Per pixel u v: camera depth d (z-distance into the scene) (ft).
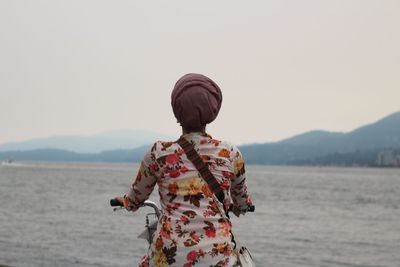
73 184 242.17
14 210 108.78
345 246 68.74
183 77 10.35
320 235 80.43
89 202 134.41
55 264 48.83
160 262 9.76
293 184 303.89
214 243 9.62
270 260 56.03
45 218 93.91
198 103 10.05
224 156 10.09
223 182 10.00
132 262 51.19
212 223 9.75
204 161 9.99
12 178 302.04
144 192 10.45
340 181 383.86
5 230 74.74
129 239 67.15
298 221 102.17
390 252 63.93
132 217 96.73
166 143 10.19
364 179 451.94
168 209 9.93
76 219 92.84
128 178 330.13
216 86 10.32
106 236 69.82
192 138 10.14
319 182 347.15
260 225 92.73
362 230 89.97
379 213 125.80
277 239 73.82
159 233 9.87
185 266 9.56
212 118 10.22
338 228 92.07
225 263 9.58
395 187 293.43
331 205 149.79
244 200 10.60
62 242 63.57
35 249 57.36
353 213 124.57
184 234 9.68
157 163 10.09
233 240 9.94
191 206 9.80
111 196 159.33
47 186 221.25
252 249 63.93
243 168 10.31
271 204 148.56
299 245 68.28
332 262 55.83
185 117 10.12
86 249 58.34
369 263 55.98
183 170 9.96
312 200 169.37
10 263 48.39
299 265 53.42
